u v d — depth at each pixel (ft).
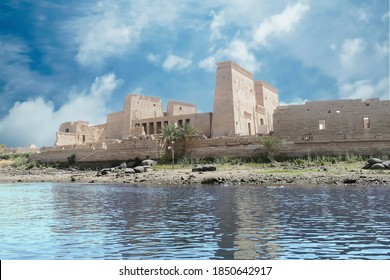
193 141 192.13
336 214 60.08
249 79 232.12
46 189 125.29
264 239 44.34
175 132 192.95
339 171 132.57
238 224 53.42
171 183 132.57
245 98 222.89
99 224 56.18
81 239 46.42
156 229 51.42
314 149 164.35
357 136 158.10
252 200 79.77
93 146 222.89
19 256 39.40
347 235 45.62
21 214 67.67
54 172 209.26
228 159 177.06
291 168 147.54
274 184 116.37
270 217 58.54
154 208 71.97
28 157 264.52
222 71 210.79
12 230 52.37
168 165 180.86
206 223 54.80
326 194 87.30
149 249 41.09
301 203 73.46
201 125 223.92
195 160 187.21
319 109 178.50
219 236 46.26
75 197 96.73
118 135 268.41
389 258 36.32
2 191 118.62
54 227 54.34
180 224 54.60
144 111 267.59
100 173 178.09
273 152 169.89
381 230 48.01
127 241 44.88
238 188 107.76
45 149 250.37
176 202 79.92
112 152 211.41
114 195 98.89
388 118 167.53
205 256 38.04
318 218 56.90
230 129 203.41
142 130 230.89
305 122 179.93
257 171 145.59
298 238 44.52
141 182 141.90
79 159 227.40
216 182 124.47
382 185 104.01
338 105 175.73
